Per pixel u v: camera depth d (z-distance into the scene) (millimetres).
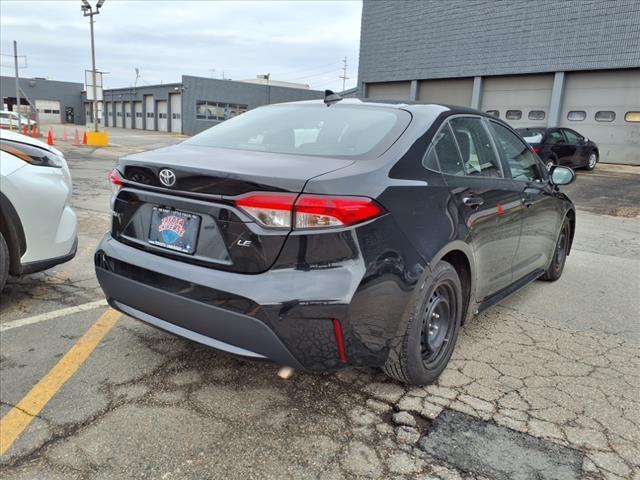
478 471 2178
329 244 2238
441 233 2668
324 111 3225
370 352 2428
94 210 7742
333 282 2240
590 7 18797
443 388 2867
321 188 2238
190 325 2500
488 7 21750
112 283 2824
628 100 18609
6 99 59719
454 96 24031
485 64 22203
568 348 3473
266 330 2264
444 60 23688
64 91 63406
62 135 32344
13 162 3553
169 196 2559
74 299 4012
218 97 42750
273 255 2262
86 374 2885
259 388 2801
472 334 3670
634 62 17969
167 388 2766
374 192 2383
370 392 2799
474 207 3016
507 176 3658
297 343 2279
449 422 2529
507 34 21281
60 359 3045
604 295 4684
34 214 3619
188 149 2943
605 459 2283
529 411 2650
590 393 2861
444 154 2971
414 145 2768
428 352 2832
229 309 2322
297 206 2219
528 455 2293
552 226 4496
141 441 2311
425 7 24062
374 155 2604
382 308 2379
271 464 2188
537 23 20297
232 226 2328
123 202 2824
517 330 3770
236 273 2338
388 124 2900
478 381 2959
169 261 2566
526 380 2990
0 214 3488
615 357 3350
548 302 4441
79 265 4902
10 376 2842
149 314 2709
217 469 2145
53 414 2500
